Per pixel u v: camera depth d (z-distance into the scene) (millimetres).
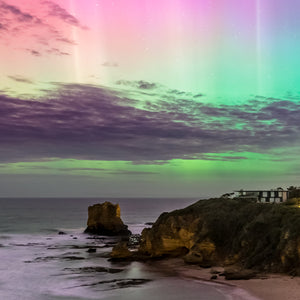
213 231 52031
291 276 39062
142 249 61594
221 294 35594
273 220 47812
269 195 65875
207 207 58781
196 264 50156
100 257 62750
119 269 50656
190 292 36969
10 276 47469
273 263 41969
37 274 48594
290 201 57094
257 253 44844
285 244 42312
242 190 68125
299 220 44094
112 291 38812
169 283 41281
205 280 41656
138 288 39625
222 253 49719
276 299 32406
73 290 39781
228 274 42094
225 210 56125
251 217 52125
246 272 41625
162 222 59938
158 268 50375
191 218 57438
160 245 57875
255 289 35906
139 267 51875
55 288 40875
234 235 50719
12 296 37906
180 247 57406
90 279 44969
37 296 37781
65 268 52594
